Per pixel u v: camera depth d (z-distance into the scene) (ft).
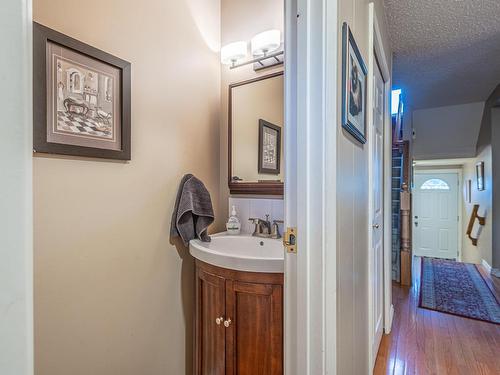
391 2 6.35
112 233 4.20
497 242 12.27
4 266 1.04
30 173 1.14
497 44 8.22
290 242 2.62
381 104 6.89
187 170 5.50
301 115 2.54
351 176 3.46
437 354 6.23
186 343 5.45
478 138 14.69
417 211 22.25
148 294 4.74
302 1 2.52
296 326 2.58
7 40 1.06
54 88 3.49
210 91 6.11
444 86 11.75
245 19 6.08
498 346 6.55
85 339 3.88
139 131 4.58
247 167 6.06
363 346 4.37
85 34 3.82
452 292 10.07
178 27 5.31
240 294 4.17
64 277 3.66
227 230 5.94
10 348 1.06
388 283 7.22
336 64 2.63
